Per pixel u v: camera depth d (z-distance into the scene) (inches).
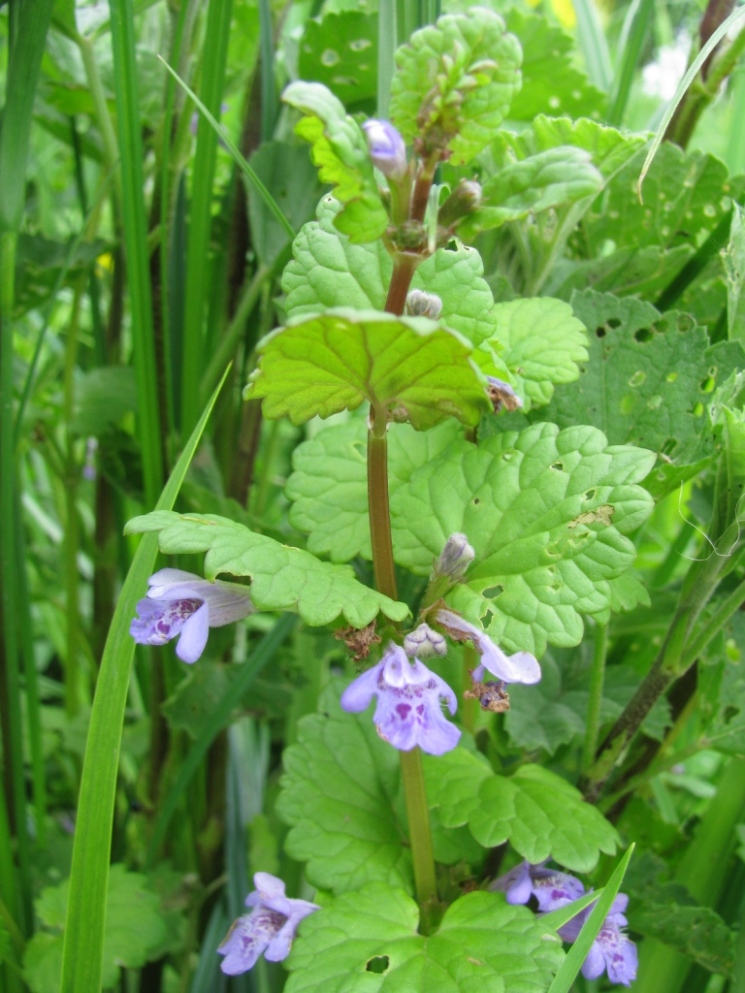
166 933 6.6
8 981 6.4
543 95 8.4
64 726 9.1
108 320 8.8
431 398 3.9
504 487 4.6
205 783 8.0
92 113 8.0
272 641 6.6
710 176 6.7
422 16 5.6
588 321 5.8
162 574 4.3
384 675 3.9
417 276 4.5
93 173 12.4
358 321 3.1
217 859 8.3
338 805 5.4
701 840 6.5
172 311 7.5
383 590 4.3
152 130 8.1
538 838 4.9
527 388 5.1
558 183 3.6
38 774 7.5
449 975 4.3
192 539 3.9
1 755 7.5
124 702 4.8
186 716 7.2
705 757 10.6
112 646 4.8
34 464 13.3
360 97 7.8
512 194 3.7
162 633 4.3
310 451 5.3
